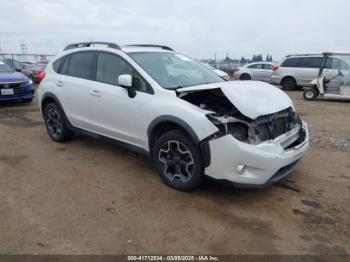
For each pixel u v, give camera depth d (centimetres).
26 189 373
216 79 461
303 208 334
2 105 975
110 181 396
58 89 514
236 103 326
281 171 346
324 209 332
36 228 294
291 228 297
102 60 455
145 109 381
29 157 482
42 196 356
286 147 354
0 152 504
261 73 1859
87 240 277
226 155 318
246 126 326
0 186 380
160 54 457
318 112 909
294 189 377
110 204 338
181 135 348
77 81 482
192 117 334
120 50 433
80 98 473
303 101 1159
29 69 1841
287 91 1514
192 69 462
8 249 264
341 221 309
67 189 374
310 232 291
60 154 495
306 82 1484
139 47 469
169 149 367
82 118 483
